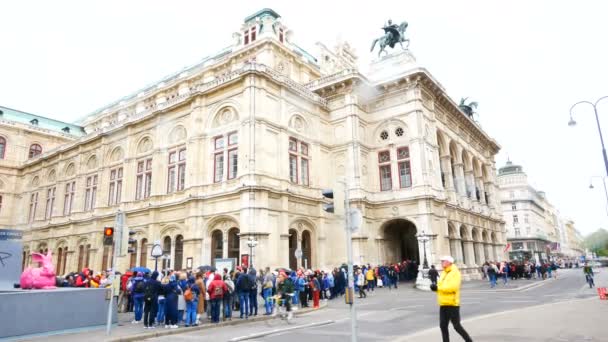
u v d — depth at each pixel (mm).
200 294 15305
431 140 36344
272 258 27625
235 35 44812
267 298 17953
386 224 35000
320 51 46969
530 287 29109
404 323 14070
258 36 41562
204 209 30375
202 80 45250
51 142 59062
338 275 25500
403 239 39875
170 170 34438
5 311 12508
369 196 34969
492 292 25312
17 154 55406
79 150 44781
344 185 9508
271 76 30828
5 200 53312
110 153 41031
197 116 32469
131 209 35812
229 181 29375
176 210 32156
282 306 19516
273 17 42312
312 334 12523
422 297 22984
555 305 17328
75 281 19688
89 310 14539
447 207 36312
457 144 43219
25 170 54438
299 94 33531
